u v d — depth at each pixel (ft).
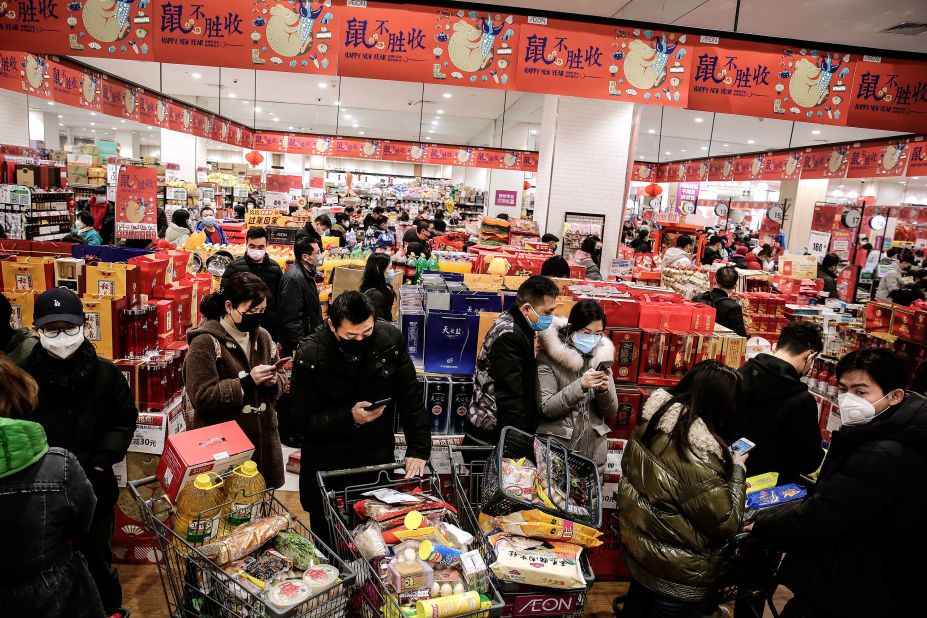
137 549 9.89
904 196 86.43
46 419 7.15
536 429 9.11
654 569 6.81
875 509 6.13
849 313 20.68
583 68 13.38
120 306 9.41
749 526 7.24
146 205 17.24
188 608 5.78
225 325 8.54
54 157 52.47
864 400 6.69
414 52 12.98
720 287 17.19
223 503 6.21
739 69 13.83
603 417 9.31
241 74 48.32
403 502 6.55
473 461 7.90
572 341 9.13
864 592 6.30
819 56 13.94
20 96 39.34
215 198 54.95
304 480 7.80
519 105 51.29
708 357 11.16
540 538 6.39
